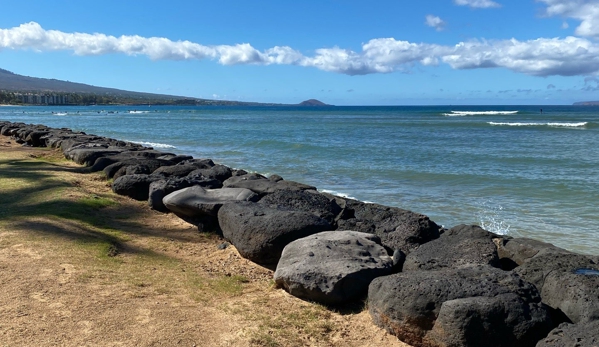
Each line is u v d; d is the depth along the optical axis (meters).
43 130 27.80
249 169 20.38
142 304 5.74
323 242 6.69
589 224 11.23
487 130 44.88
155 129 49.50
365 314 5.71
